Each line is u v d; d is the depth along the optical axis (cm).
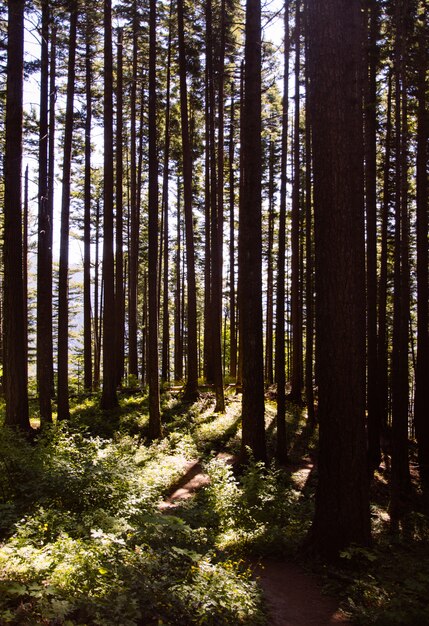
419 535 1030
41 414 1603
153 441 1581
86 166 2533
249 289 1316
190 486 1200
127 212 3619
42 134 1880
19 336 1273
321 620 569
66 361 1783
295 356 2559
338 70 764
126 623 423
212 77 2408
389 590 630
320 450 771
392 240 2380
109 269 1939
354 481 746
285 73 1722
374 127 1630
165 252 3216
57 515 690
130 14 2120
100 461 918
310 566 724
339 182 758
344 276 754
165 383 2666
